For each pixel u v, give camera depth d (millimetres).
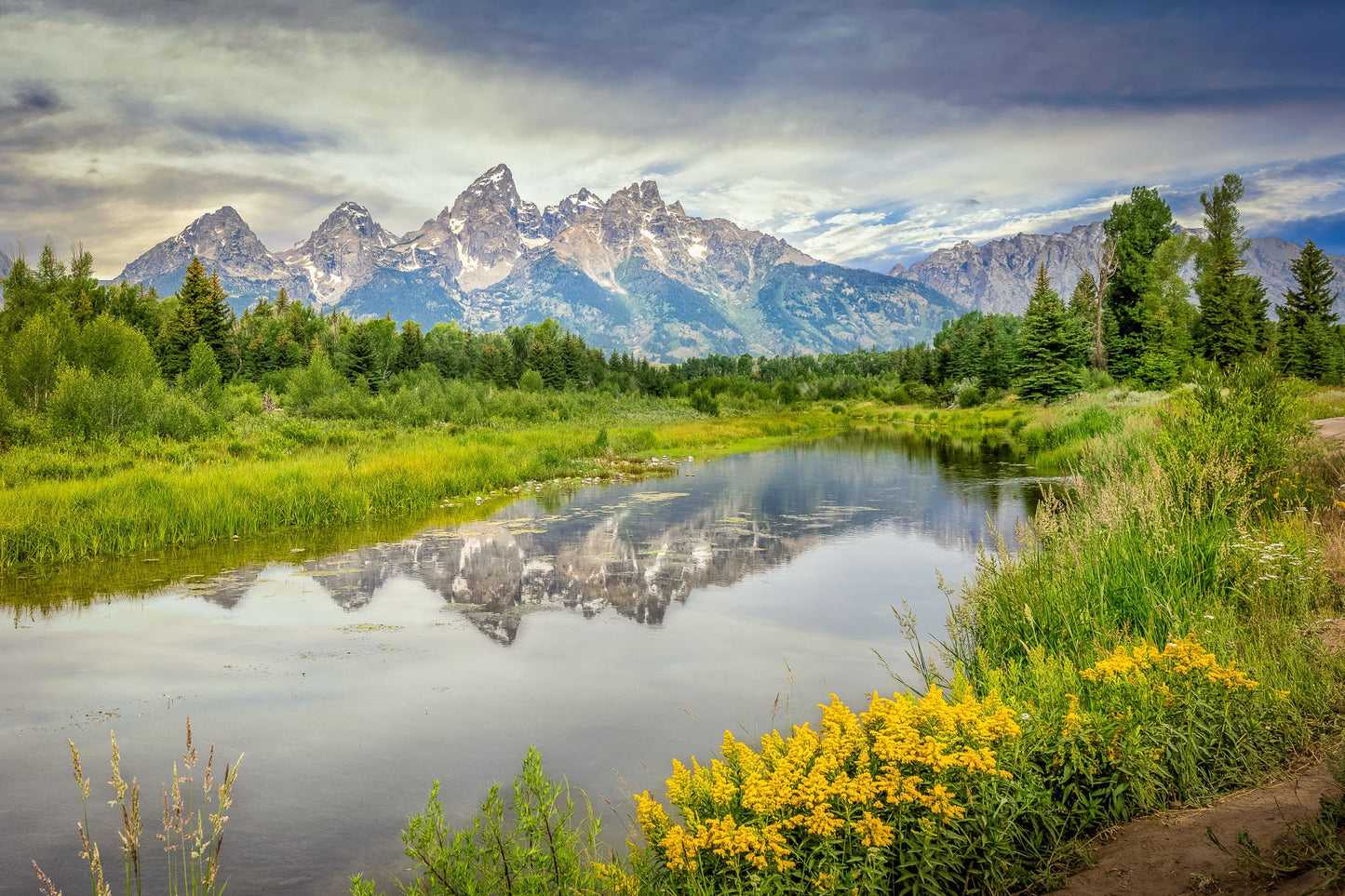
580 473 25953
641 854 3766
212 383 37500
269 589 11609
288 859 4867
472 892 3520
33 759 6293
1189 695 4188
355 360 64375
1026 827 3740
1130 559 7496
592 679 7941
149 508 15148
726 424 50812
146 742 6625
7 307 51594
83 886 4570
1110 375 54812
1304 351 52375
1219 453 9945
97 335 32719
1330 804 3021
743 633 9438
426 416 38250
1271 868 2848
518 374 83250
